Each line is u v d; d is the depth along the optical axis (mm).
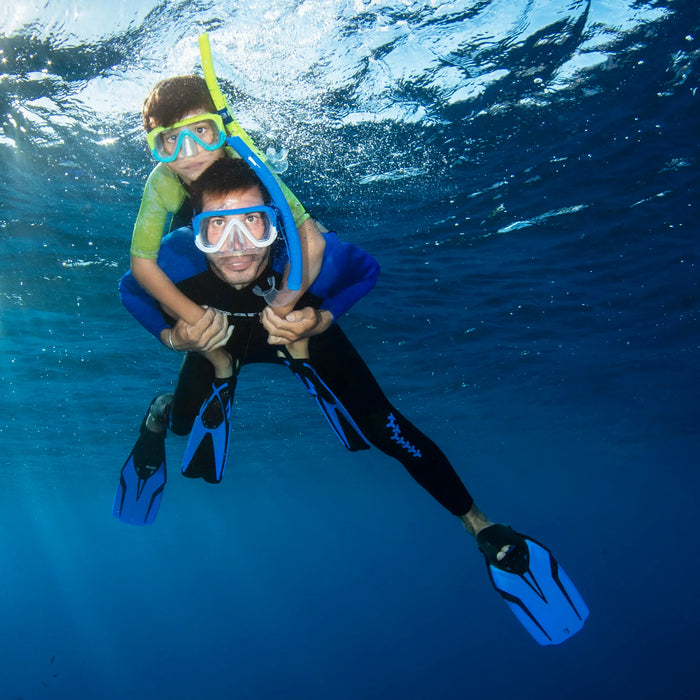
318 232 2828
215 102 2484
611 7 6277
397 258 11211
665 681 33469
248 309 2938
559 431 30797
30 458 26328
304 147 7676
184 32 5695
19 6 5352
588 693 33781
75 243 9781
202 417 2977
